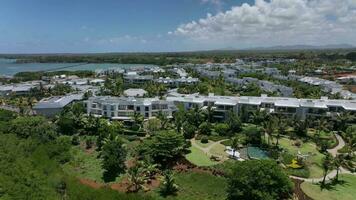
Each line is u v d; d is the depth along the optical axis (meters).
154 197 80.50
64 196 82.94
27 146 109.31
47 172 94.00
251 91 199.38
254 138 113.19
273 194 74.12
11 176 85.75
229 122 127.69
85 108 153.62
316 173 91.94
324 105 136.62
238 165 79.81
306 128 122.69
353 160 99.94
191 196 81.25
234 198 78.25
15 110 164.75
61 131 128.12
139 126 128.88
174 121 134.00
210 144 115.12
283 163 97.75
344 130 125.38
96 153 108.00
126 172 93.50
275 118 122.56
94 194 80.88
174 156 101.69
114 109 142.25
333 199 77.25
